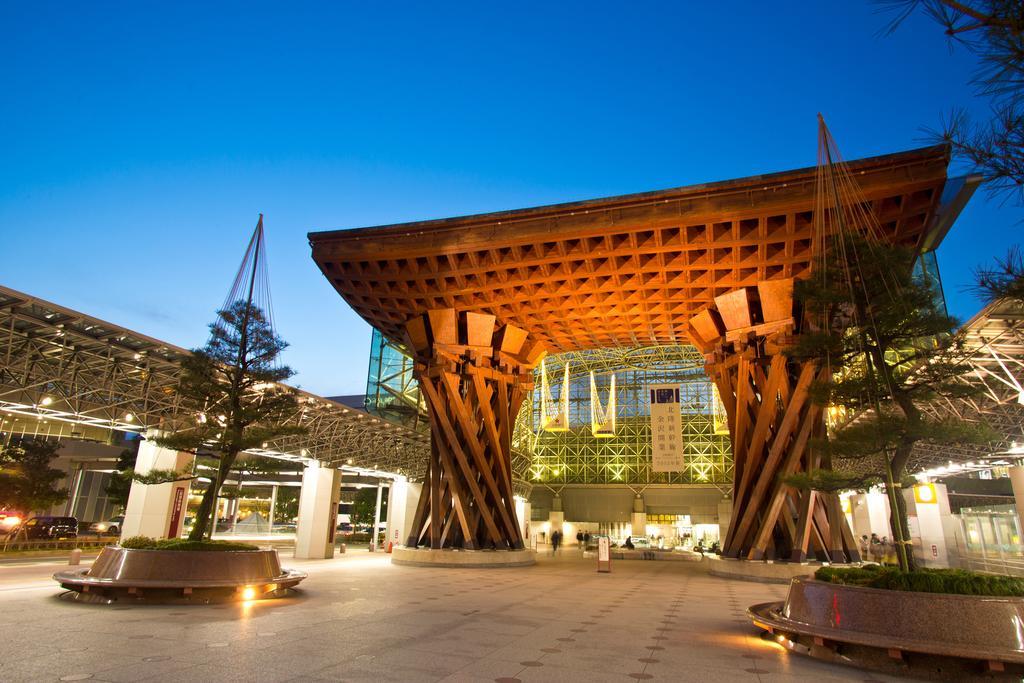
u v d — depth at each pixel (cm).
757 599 1633
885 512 4412
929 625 823
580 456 6400
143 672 692
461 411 2719
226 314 1638
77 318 1780
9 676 664
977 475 5762
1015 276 666
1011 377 2217
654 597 1652
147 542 1419
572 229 2248
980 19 544
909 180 1895
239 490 6856
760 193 2073
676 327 2952
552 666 796
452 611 1277
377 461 3684
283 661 768
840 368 1305
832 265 1241
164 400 2273
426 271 2525
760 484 2339
